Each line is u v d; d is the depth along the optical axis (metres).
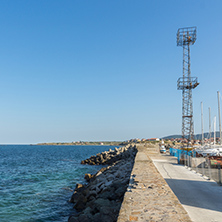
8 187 25.22
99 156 56.03
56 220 15.41
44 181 28.98
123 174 21.70
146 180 11.37
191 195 10.37
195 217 7.54
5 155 85.94
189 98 34.47
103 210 11.29
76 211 17.17
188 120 34.50
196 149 38.59
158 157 32.44
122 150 62.16
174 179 14.41
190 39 34.38
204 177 15.28
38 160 62.25
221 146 42.12
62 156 80.75
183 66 34.59
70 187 25.59
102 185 18.91
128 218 6.18
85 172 38.16
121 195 14.05
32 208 17.89
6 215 16.27
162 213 6.59
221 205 8.91
